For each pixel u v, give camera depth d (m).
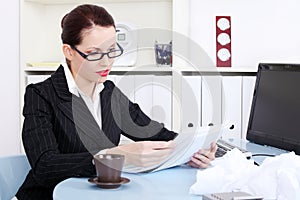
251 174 1.25
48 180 1.48
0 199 1.67
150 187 1.34
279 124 2.00
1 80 3.01
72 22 1.53
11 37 2.98
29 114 1.61
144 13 3.11
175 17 2.86
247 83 2.65
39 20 3.20
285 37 2.91
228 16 2.91
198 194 1.26
